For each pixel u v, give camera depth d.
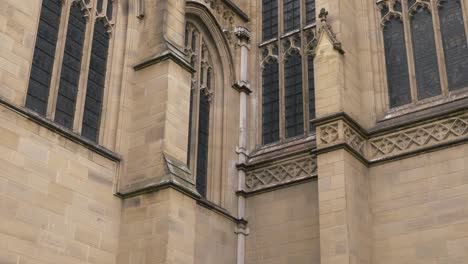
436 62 32.59
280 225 32.94
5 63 24.59
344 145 29.42
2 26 24.80
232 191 34.59
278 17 39.16
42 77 26.88
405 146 30.55
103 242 26.33
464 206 28.09
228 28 38.19
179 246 25.84
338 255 27.75
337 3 33.47
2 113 23.92
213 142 35.44
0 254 22.56
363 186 30.28
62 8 28.55
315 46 34.69
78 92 28.30
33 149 24.69
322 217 28.77
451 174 28.89
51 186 24.98
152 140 28.05
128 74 29.89
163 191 26.39
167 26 30.31
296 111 36.28
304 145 34.56
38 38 27.08
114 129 28.80
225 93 36.66
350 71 32.50
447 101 31.11
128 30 30.70
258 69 38.50
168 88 28.62
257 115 37.22
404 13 34.31
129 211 27.08
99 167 27.22
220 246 32.47
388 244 29.34
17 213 23.48
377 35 34.50
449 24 32.84
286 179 33.75
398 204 29.77
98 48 29.89
